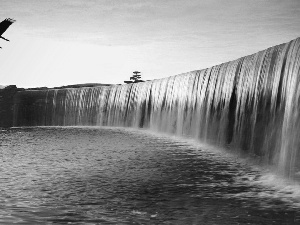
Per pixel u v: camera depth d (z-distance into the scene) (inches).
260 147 765.9
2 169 762.2
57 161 868.6
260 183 601.0
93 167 779.4
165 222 421.1
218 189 572.7
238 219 428.1
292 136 625.6
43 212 456.8
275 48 741.3
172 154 943.0
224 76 995.3
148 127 1605.6
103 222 418.6
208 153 938.1
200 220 426.3
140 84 1720.0
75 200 516.4
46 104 2222.0
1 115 2274.9
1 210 462.6
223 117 979.3
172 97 1397.6
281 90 688.4
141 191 569.9
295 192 537.3
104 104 1955.0
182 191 566.9
